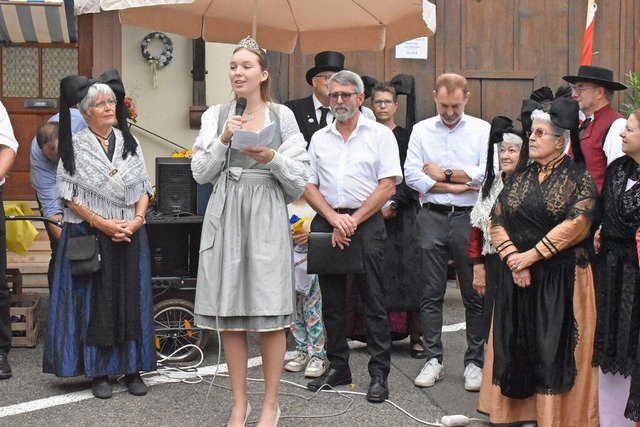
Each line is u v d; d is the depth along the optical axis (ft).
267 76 16.61
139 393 18.86
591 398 16.22
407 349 23.31
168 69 29.58
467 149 20.80
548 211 16.24
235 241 15.94
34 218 20.61
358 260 18.52
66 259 18.79
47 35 25.71
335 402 18.60
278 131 16.57
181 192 21.58
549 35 30.58
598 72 20.01
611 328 15.69
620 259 15.64
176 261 21.66
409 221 22.06
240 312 15.87
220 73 29.63
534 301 16.34
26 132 30.04
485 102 30.50
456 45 30.35
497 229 16.79
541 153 16.46
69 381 19.81
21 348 22.40
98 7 26.99
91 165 18.66
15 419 17.33
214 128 16.35
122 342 18.79
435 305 20.44
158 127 29.58
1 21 24.70
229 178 16.19
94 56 29.53
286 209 16.46
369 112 22.70
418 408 18.45
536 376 16.25
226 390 19.25
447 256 20.59
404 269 21.98
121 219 18.89
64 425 17.02
